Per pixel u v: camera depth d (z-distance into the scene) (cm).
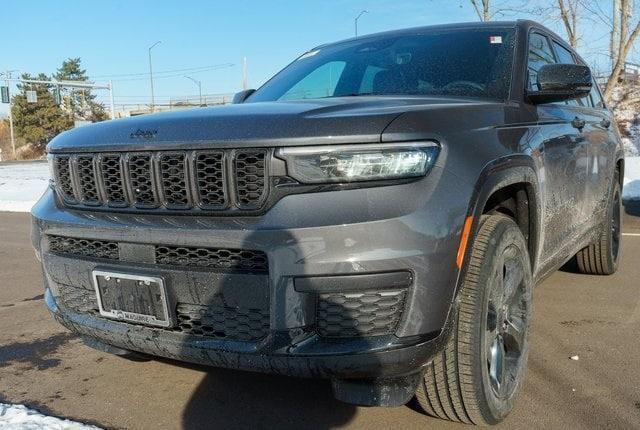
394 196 228
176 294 252
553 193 349
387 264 224
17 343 413
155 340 261
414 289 227
